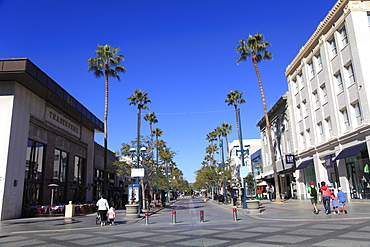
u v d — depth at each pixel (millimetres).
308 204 25500
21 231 13922
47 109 27406
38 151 26000
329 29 26812
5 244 10219
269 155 45750
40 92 25156
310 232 10242
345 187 24922
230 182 41438
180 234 11422
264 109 32812
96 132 42031
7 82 22375
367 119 21672
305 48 31469
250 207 19688
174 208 33219
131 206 20344
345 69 24609
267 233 10602
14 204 21484
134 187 22172
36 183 25453
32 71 22125
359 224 11406
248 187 50531
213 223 15203
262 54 33812
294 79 35875
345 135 24344
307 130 32750
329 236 9250
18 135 22484
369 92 21750
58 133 29391
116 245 9414
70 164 32625
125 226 15453
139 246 9094
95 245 9547
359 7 23203
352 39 23125
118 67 32688
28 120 24000
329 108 27203
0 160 20859
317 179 29984
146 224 16031
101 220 15945
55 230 14125
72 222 18031
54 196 28641
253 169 57812
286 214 17656
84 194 36438
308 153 31891
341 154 24391
